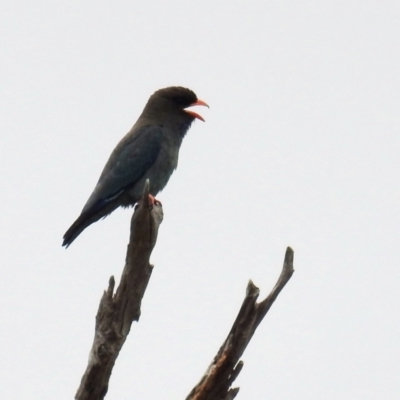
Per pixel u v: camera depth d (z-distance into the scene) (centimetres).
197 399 1099
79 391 1120
